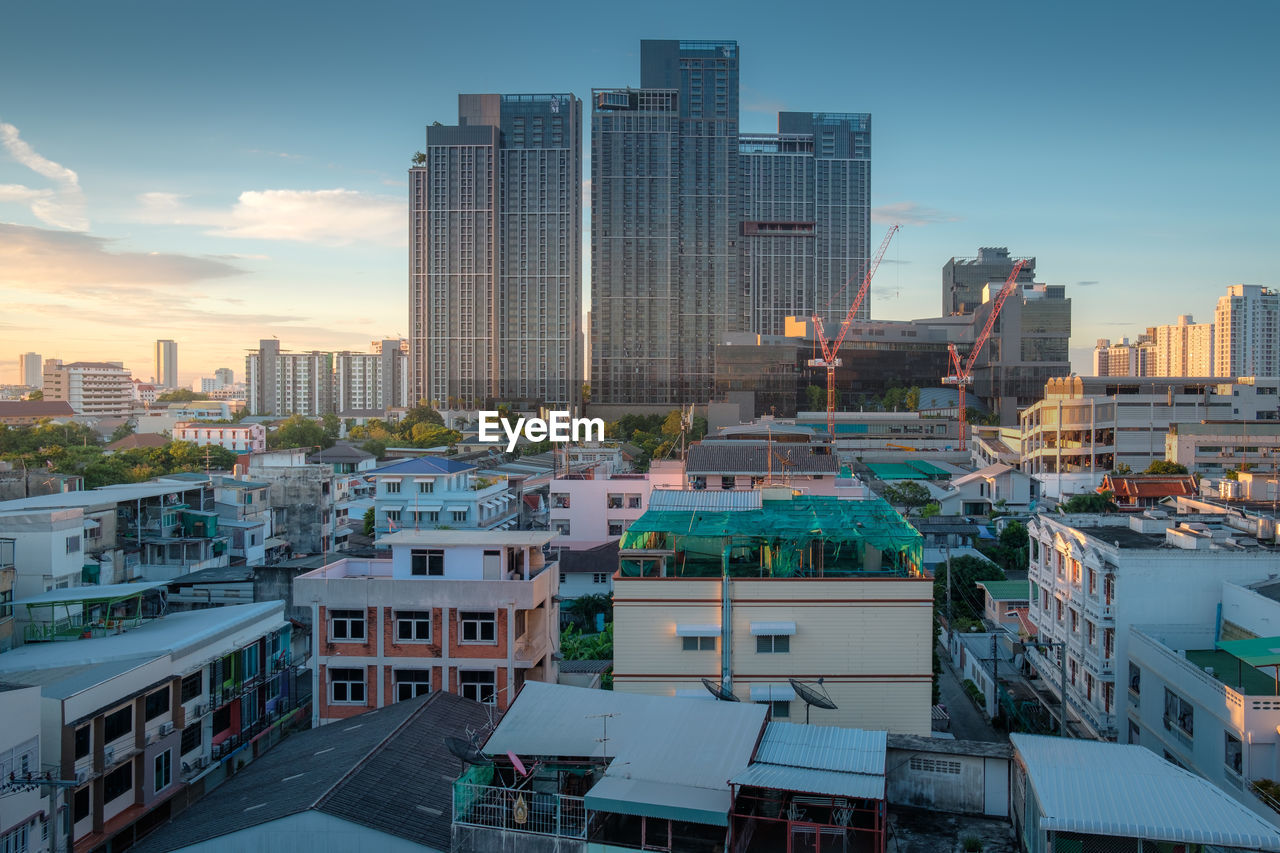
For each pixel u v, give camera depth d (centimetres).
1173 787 2847
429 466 10538
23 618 5431
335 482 12181
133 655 4828
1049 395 19500
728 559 4562
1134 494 13050
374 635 4922
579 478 11506
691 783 2975
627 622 4284
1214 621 5103
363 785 3631
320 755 4084
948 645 8238
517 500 12381
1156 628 5125
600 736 3303
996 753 3306
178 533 9412
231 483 10638
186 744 5100
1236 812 2673
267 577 7662
